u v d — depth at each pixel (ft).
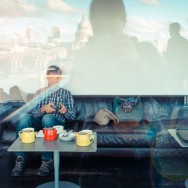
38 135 8.63
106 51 13.57
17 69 13.57
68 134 8.43
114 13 13.38
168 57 13.62
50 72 12.03
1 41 13.42
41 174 10.06
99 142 10.94
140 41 13.55
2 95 13.07
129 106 12.22
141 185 9.45
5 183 9.58
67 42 13.51
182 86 13.70
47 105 11.44
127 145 10.93
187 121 11.96
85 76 13.64
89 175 10.11
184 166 10.59
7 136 11.05
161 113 12.51
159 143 10.73
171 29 13.47
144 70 13.62
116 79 13.66
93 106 12.67
